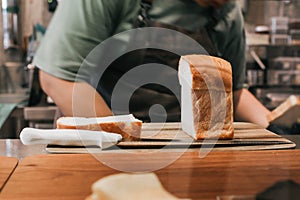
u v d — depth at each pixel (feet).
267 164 2.22
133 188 1.54
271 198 1.67
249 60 7.07
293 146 2.68
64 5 4.20
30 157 2.35
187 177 1.98
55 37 4.19
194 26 4.56
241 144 2.72
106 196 1.50
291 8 7.61
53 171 2.07
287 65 7.06
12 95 6.70
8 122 5.33
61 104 4.19
